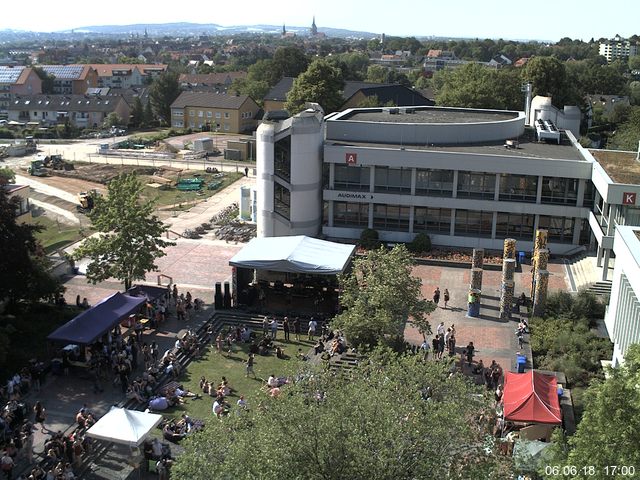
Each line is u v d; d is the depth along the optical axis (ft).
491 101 376.68
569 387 139.33
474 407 101.86
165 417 130.82
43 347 157.48
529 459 91.66
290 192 225.56
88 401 135.95
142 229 177.68
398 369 101.30
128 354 146.82
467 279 204.54
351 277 154.61
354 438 79.71
